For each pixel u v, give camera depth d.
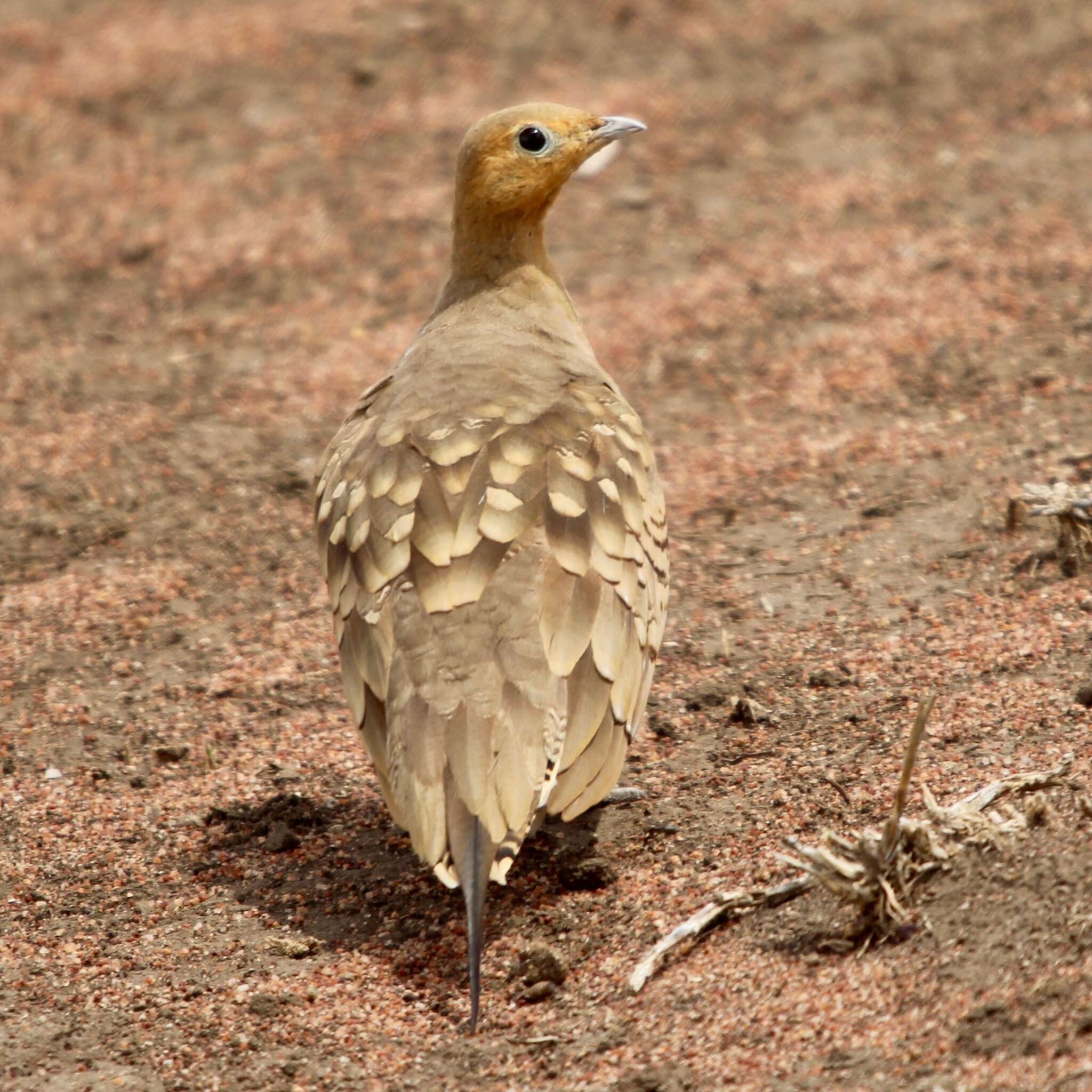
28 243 21.20
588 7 26.70
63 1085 8.12
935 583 12.59
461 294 11.95
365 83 24.81
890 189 20.77
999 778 9.45
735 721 11.14
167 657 13.02
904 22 25.23
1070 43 24.06
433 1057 8.12
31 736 11.99
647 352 17.62
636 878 9.34
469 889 8.08
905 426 15.38
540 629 8.70
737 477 14.95
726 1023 7.87
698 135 22.67
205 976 9.01
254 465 16.05
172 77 25.36
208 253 20.67
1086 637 11.27
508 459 9.33
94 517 15.29
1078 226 19.12
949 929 7.96
